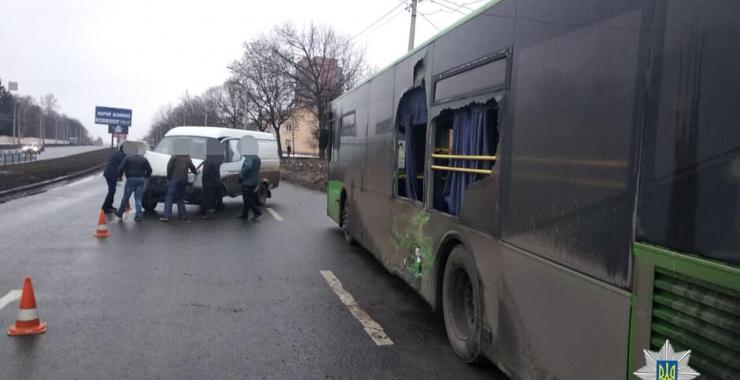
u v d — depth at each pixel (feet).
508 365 12.67
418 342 17.40
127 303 20.79
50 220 42.22
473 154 15.34
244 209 45.83
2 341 16.53
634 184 8.46
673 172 7.72
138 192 42.65
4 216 44.45
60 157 179.73
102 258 28.60
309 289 23.82
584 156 9.78
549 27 11.17
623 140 8.76
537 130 11.51
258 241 35.40
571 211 10.13
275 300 21.88
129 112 128.88
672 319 7.67
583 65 9.93
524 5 12.27
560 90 10.67
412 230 20.35
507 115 12.98
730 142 6.88
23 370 14.52
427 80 18.89
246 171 45.11
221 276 25.61
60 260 27.86
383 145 25.03
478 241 14.40
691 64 7.49
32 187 74.43
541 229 11.21
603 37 9.37
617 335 8.77
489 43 14.11
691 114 7.45
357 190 31.19
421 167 20.77
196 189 45.83
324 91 140.26
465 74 15.65
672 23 7.83
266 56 147.95
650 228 8.11
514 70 12.69
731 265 6.81
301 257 30.68
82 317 18.97
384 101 24.94
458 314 16.38
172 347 16.44
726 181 6.93
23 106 394.32
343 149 36.01
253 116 181.37
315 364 15.49
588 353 9.54
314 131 181.47
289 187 91.40
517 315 12.22
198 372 14.71
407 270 21.03
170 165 43.19
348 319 19.69
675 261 7.61
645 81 8.30
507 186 12.82
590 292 9.50
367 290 23.86
